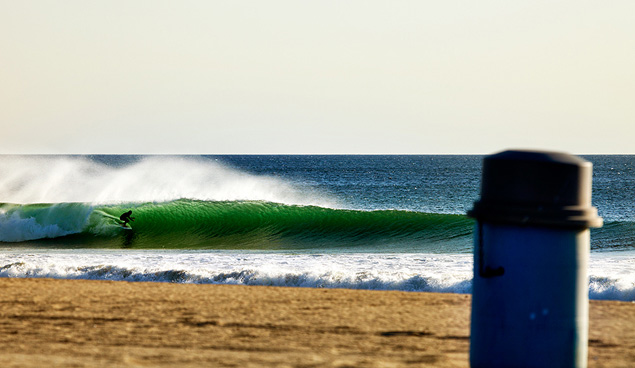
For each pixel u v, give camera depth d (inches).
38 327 675.4
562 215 395.5
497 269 407.8
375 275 1107.3
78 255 1673.2
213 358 541.6
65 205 2736.2
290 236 2583.7
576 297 407.8
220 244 2372.0
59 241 2498.8
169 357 543.5
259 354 559.8
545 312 400.2
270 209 2827.3
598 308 807.1
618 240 2187.5
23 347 580.7
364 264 1408.7
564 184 398.3
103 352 561.0
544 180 396.8
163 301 843.4
